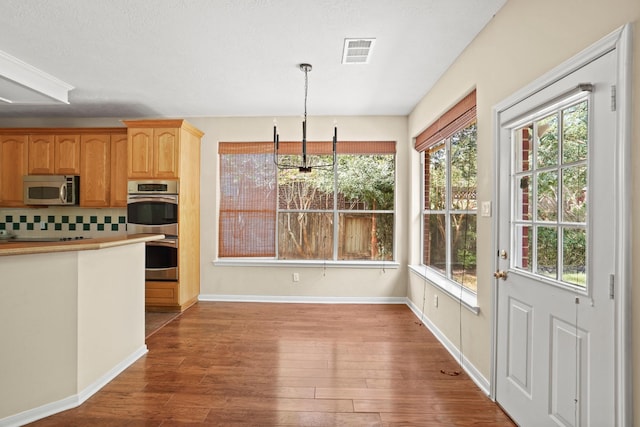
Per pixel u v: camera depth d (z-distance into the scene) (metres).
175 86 3.81
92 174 4.53
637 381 1.32
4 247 2.03
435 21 2.49
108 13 2.41
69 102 4.34
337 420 2.14
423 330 3.76
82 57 3.10
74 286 2.29
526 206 2.09
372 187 4.97
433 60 3.13
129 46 2.89
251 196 4.97
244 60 3.16
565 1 1.69
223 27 2.60
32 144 4.56
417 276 4.31
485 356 2.51
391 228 4.97
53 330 2.20
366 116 4.89
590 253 1.53
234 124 4.94
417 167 4.66
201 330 3.73
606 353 1.44
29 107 4.53
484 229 2.54
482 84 2.59
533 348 1.94
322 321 4.05
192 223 4.70
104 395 2.41
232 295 4.93
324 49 2.94
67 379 2.25
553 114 1.83
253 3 2.29
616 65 1.38
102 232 4.91
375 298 4.86
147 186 4.32
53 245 2.18
